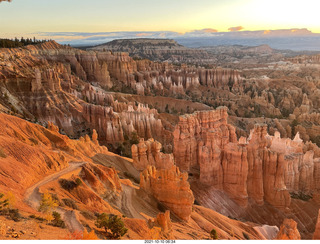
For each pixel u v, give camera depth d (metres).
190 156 77.38
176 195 47.56
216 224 52.00
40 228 24.86
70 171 42.50
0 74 101.88
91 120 110.81
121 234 28.52
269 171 70.69
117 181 47.56
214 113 84.38
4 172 34.84
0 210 25.52
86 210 34.12
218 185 70.31
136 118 110.00
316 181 79.75
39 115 103.81
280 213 68.75
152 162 69.50
